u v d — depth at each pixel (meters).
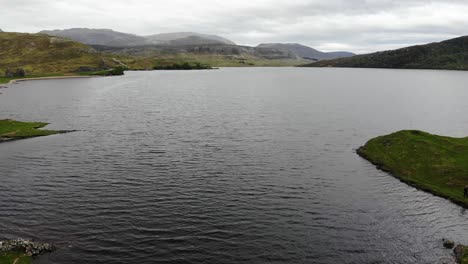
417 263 38.75
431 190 57.59
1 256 37.09
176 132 96.94
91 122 110.00
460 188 57.81
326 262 38.44
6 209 48.88
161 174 63.47
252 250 40.19
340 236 43.62
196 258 38.56
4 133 92.06
